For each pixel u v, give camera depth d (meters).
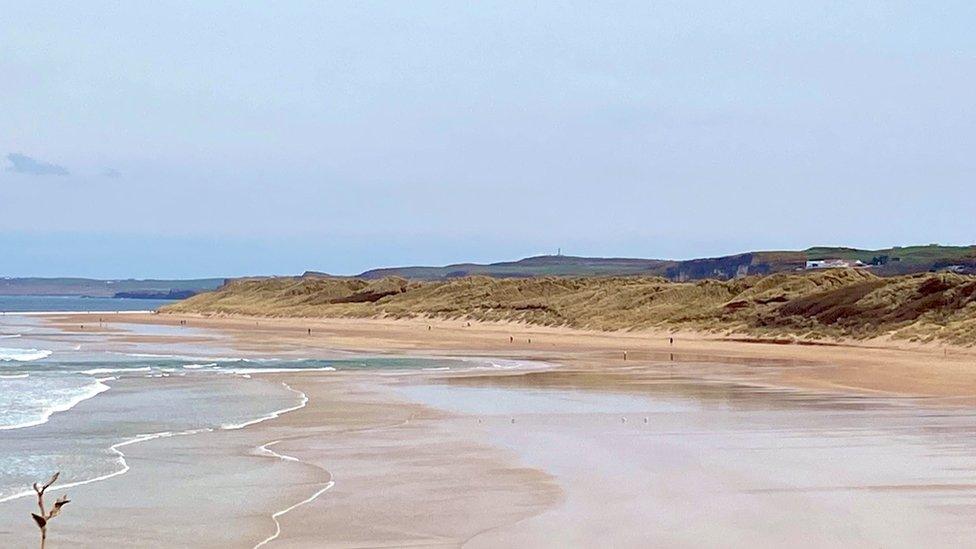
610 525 12.78
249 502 14.49
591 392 32.25
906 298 65.75
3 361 46.97
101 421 24.16
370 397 30.64
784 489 15.05
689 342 69.62
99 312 170.25
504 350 59.91
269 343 67.81
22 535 12.48
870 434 21.39
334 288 151.38
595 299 99.44
